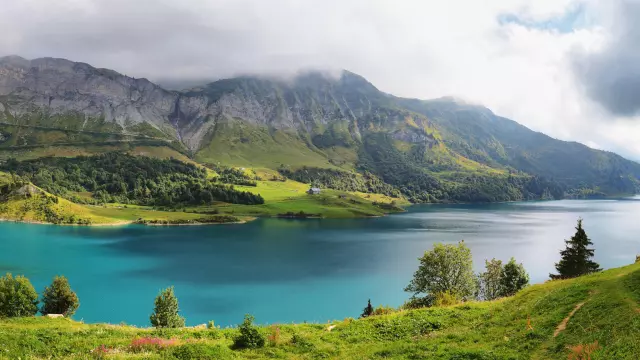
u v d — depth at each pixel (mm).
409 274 140250
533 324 29750
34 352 26281
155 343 28938
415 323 36656
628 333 23281
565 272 93125
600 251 176625
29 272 136875
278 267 149875
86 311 100812
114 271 142250
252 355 28500
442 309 41500
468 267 75500
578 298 32094
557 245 191000
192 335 34656
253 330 31203
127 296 113500
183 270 144750
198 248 185500
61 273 137375
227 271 144250
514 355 24484
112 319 95188
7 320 38125
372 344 31641
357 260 162375
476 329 32500
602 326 25391
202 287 123562
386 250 182125
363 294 117250
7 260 152875
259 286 124875
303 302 109375
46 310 64438
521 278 86312
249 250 181625
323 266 151875
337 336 34469
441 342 29938
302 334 34875
